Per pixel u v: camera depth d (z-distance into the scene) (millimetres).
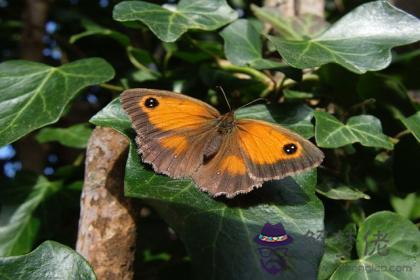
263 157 169
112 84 226
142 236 235
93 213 176
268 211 169
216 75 211
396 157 197
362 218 197
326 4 279
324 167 191
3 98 188
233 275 161
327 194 183
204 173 171
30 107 185
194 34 230
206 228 165
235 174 170
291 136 169
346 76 202
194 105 177
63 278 164
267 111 190
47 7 278
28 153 276
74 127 233
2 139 177
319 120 186
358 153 201
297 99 203
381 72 214
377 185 206
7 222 215
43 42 279
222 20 198
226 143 173
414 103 198
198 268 162
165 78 222
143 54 226
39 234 216
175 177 170
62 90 188
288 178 174
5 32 314
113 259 176
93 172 178
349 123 188
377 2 193
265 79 209
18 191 219
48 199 220
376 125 189
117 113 178
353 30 192
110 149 178
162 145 173
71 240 222
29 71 194
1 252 212
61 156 330
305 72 208
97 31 225
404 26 189
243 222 166
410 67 210
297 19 222
